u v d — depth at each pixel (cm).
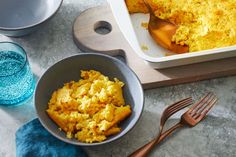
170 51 79
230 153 67
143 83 73
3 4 80
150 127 69
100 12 82
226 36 78
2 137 68
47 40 79
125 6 77
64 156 64
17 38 79
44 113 66
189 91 75
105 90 68
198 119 70
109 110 65
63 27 81
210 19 80
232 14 80
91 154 66
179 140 68
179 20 83
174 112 70
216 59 76
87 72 71
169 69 75
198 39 79
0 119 69
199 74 75
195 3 83
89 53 71
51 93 69
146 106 72
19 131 67
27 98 72
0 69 70
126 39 74
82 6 85
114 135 65
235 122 71
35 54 77
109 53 78
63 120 65
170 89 75
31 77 71
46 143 65
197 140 68
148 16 84
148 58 71
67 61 70
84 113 66
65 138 63
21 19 79
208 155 67
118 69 71
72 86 69
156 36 79
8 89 69
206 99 72
